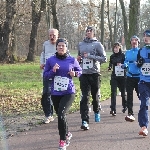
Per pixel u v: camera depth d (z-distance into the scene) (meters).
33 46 38.28
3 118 9.56
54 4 32.56
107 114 10.11
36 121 9.12
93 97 8.73
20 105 11.70
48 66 6.86
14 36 38.03
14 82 19.12
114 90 9.83
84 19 59.19
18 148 6.61
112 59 9.94
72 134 7.67
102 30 35.00
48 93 8.81
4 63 33.84
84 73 8.30
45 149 6.56
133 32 20.23
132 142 7.00
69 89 6.72
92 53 8.34
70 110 10.57
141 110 7.39
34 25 38.03
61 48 6.75
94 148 6.58
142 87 7.46
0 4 35.44
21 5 40.06
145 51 7.54
